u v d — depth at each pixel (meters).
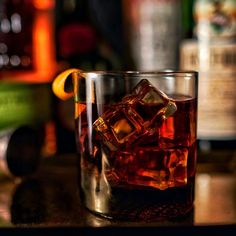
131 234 0.33
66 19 0.58
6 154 0.45
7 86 0.50
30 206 0.38
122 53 0.62
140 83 0.33
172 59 0.56
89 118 0.33
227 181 0.45
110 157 0.33
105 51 0.61
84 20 0.58
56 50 0.58
